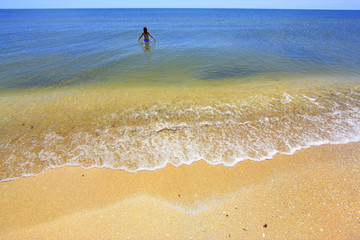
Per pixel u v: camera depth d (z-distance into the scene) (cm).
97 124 482
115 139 429
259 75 830
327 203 300
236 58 1061
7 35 1825
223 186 329
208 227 272
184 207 298
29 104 581
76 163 369
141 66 933
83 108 559
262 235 262
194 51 1196
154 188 325
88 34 1880
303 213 287
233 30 2217
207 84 743
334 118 505
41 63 963
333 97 619
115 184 331
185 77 812
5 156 381
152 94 652
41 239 261
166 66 934
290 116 516
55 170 355
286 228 269
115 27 2589
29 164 365
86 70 880
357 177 341
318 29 2375
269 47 1321
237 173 351
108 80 778
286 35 1855
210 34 1884
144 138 432
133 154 388
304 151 397
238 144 416
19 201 305
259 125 479
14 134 443
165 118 507
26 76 807
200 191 321
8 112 534
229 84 740
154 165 364
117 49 1240
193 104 580
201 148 404
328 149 401
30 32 2055
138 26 2712
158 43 1431
